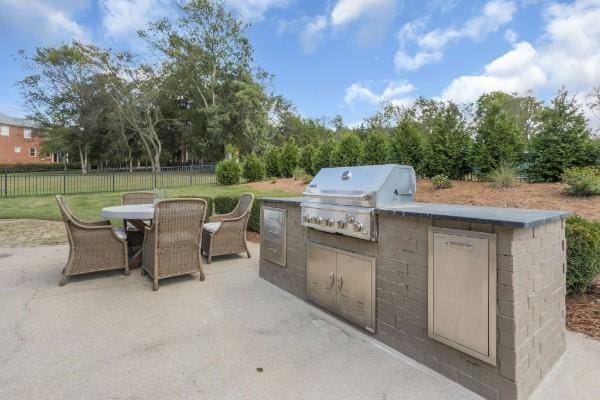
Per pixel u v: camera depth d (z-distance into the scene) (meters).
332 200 2.66
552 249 1.98
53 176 14.12
